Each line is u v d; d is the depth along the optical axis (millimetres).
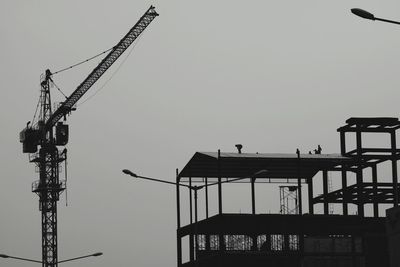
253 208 120562
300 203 116125
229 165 119188
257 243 114188
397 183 120688
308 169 127125
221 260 111812
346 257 115938
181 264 120250
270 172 125250
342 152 122250
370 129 121000
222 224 113125
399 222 65375
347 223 117188
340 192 124938
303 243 115062
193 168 120938
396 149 120125
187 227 119188
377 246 117062
